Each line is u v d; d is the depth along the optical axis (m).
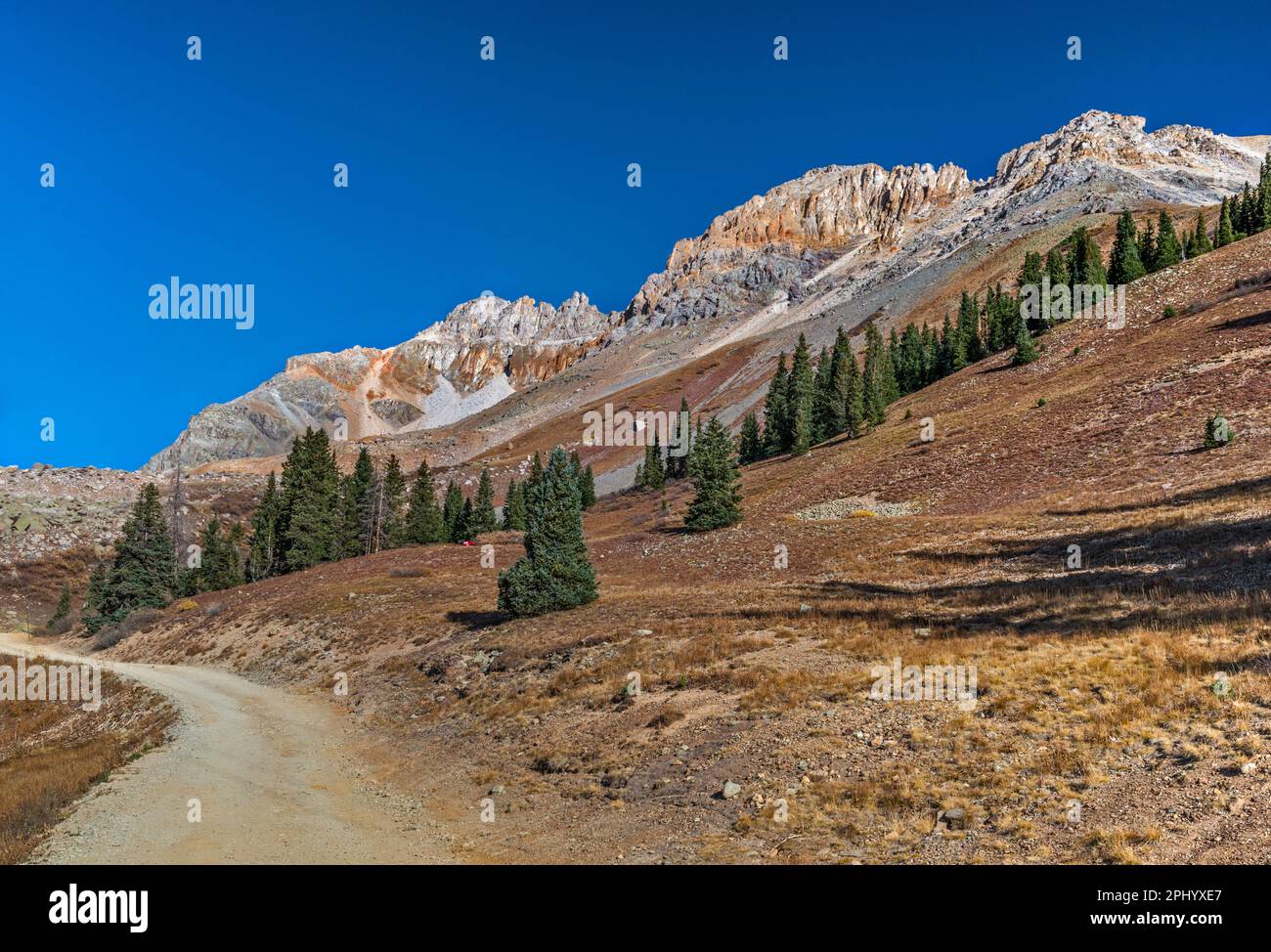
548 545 37.66
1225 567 22.91
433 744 25.00
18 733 41.59
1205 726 13.54
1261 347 57.06
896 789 14.26
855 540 46.47
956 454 64.44
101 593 79.25
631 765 18.47
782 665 22.09
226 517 144.75
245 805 20.62
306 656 44.38
